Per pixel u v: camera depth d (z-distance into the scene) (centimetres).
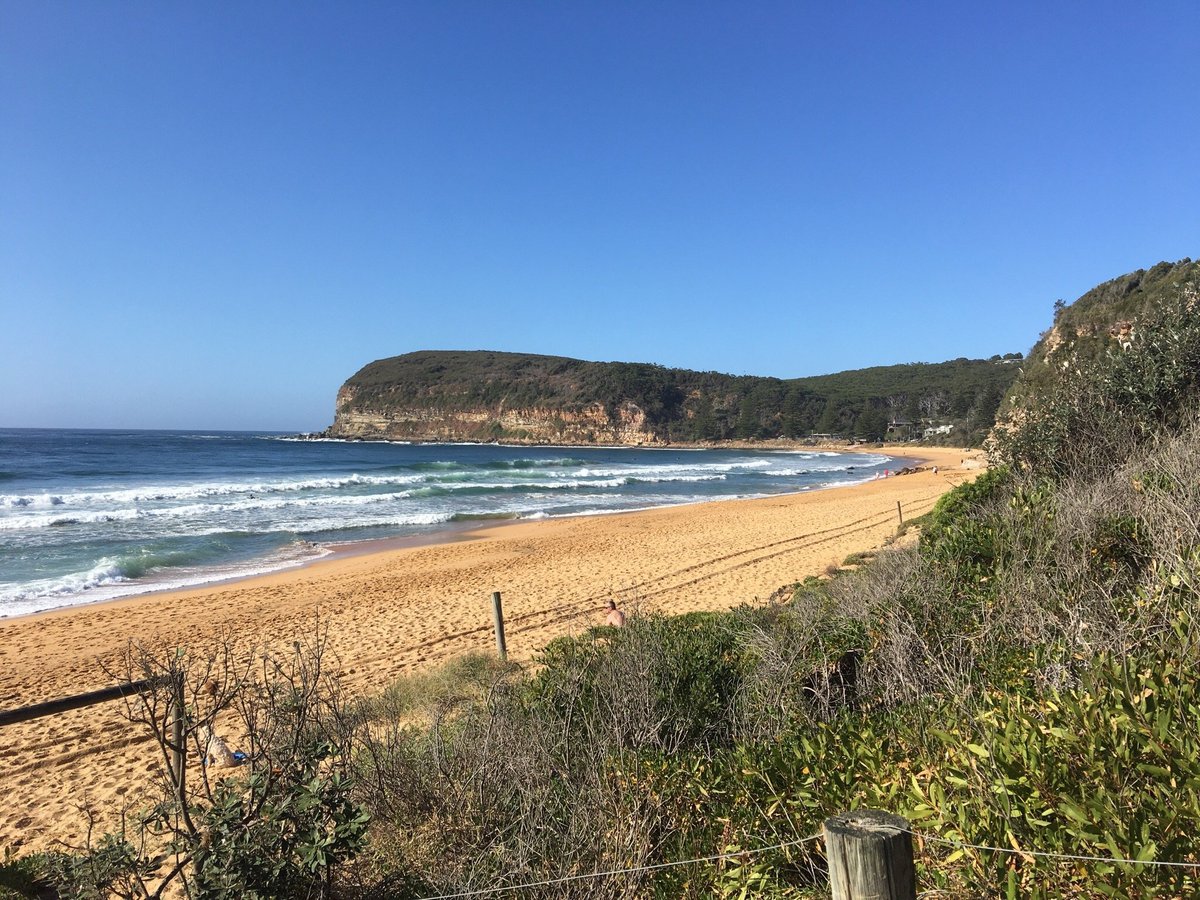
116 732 693
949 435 10838
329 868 278
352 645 1006
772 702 407
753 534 1939
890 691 372
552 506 3012
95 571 1571
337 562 1755
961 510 784
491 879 293
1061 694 235
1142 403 715
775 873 259
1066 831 182
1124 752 192
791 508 2653
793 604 669
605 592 1246
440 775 357
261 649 995
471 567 1606
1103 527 448
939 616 411
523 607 1177
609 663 451
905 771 254
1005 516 530
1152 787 188
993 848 188
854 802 251
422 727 523
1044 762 202
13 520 2239
